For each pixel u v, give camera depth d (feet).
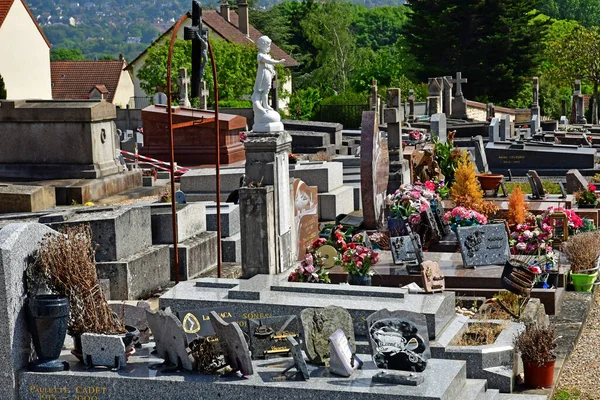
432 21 273.33
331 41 325.62
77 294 39.68
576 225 67.82
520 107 286.05
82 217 55.42
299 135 127.95
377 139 72.79
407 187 66.85
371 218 70.90
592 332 52.60
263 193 53.36
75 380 38.11
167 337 38.58
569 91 308.19
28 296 39.04
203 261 62.08
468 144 138.41
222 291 45.75
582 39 263.70
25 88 219.61
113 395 37.86
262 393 36.47
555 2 501.56
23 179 85.35
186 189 81.25
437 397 35.04
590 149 125.49
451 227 64.08
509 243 58.54
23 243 38.81
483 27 270.87
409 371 37.27
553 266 57.57
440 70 276.21
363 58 334.24
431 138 105.91
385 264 56.44
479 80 273.33
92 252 43.65
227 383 36.86
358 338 42.39
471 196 73.46
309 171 78.89
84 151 85.20
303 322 38.75
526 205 72.08
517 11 269.23
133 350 40.50
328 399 35.88
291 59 292.40
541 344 42.50
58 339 38.60
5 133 85.61
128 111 184.03
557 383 43.73
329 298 44.27
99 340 38.65
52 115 84.79
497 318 48.03
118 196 85.92
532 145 127.85
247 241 53.93
